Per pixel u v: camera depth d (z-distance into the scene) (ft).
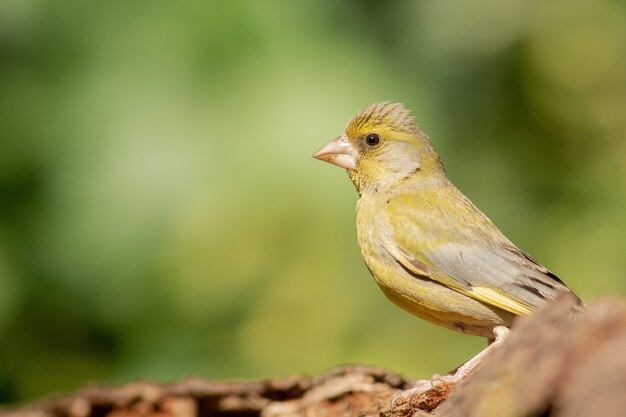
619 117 51.39
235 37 40.98
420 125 42.34
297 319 44.50
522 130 48.65
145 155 40.86
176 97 40.98
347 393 31.86
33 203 41.86
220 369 43.98
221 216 41.06
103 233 41.34
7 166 41.55
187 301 43.16
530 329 21.13
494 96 47.14
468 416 21.24
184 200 40.83
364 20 42.42
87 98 41.24
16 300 42.39
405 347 44.86
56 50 41.52
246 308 44.06
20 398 44.47
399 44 42.75
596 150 50.83
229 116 40.68
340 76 40.96
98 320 43.32
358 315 44.57
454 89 44.57
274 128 40.45
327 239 41.73
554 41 48.93
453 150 44.70
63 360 44.16
